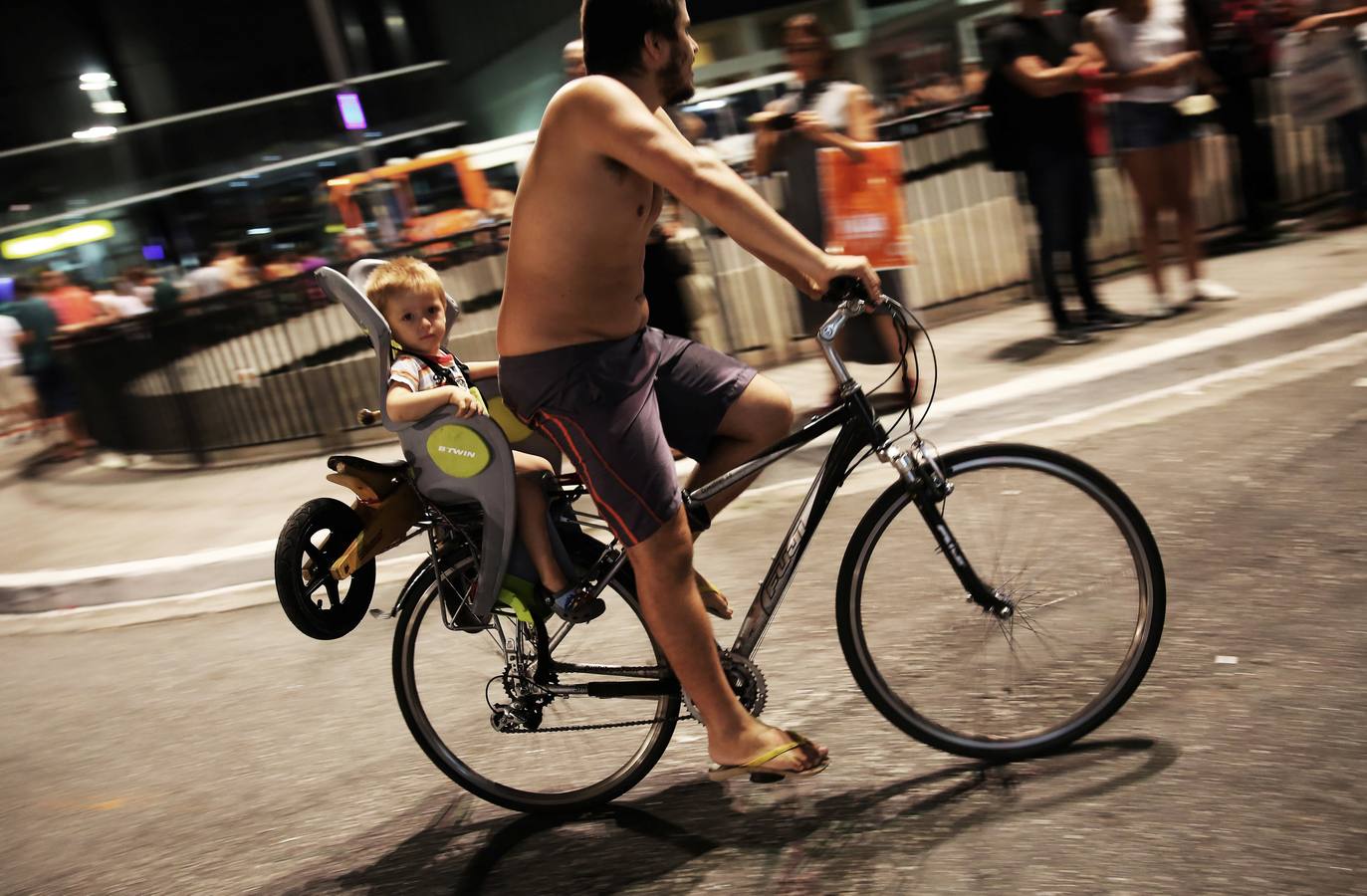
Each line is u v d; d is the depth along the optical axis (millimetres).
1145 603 2871
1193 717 2922
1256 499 4129
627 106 2402
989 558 2889
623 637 3078
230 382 8289
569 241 2514
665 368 2779
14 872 3275
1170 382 5586
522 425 2957
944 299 7633
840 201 5555
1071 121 6281
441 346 3035
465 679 3184
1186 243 6566
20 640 5426
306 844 3146
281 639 4730
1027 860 2496
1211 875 2348
